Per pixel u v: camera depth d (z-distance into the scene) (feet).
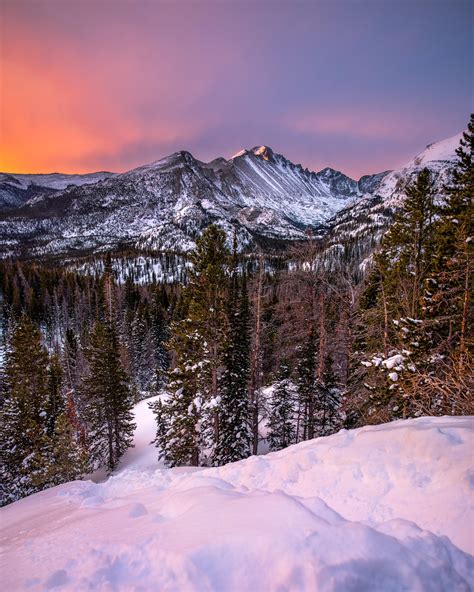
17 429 75.20
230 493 16.75
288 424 74.43
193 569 10.19
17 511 27.86
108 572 11.05
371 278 66.59
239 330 64.39
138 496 21.88
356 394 52.47
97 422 88.12
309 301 66.23
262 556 10.29
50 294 263.90
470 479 12.93
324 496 15.24
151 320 192.85
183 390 58.29
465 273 40.98
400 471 14.94
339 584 8.96
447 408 31.30
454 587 9.31
